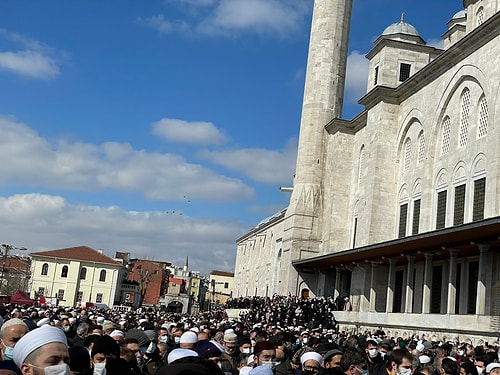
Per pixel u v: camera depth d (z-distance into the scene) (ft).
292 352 50.57
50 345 17.56
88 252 366.63
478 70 142.10
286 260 227.20
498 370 36.65
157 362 40.50
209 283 645.92
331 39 236.84
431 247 133.18
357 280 182.09
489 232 108.37
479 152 139.64
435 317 122.11
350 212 216.74
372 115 192.44
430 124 164.45
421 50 203.72
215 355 32.99
